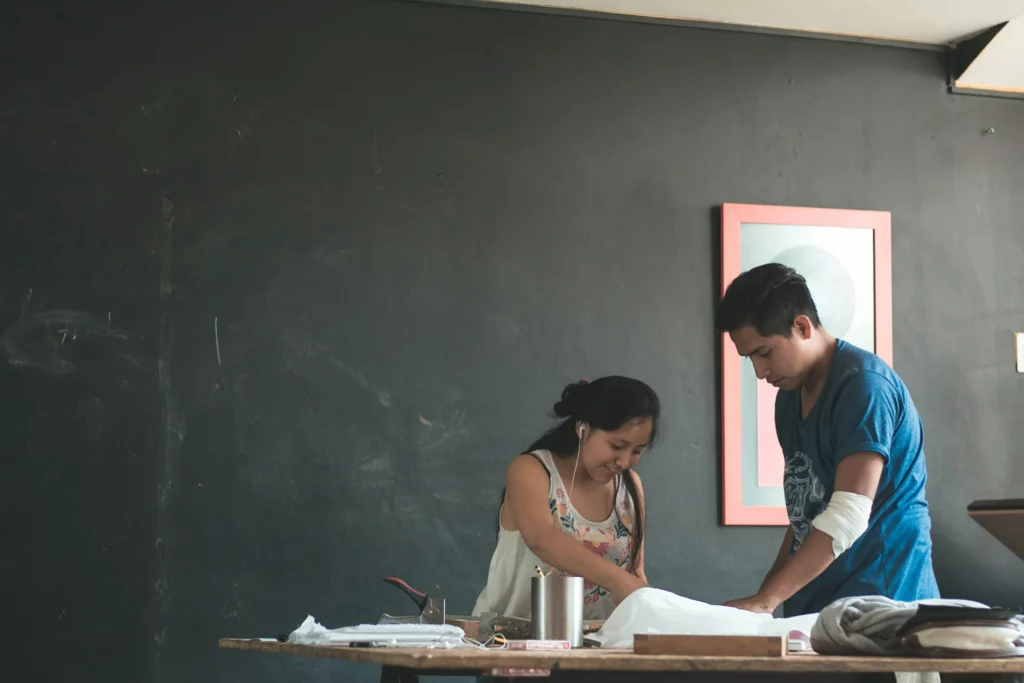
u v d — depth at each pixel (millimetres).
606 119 4023
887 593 2309
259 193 3707
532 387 3832
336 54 3828
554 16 4027
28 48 3600
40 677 3385
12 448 3455
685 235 4035
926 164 4297
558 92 3992
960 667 1636
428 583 3676
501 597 2611
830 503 2242
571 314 3898
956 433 4176
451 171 3865
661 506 3887
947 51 4355
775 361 2412
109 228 3590
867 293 4141
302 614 3576
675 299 3996
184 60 3707
